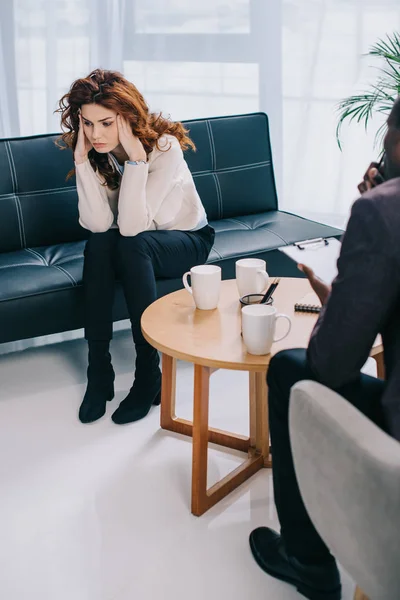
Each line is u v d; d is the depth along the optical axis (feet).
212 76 14.03
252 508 6.63
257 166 11.32
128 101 8.07
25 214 9.85
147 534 6.31
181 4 13.75
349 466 3.99
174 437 7.75
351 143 13.58
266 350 6.13
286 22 13.35
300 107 13.74
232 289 7.68
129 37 14.11
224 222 10.87
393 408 4.29
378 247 4.10
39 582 5.78
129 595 5.63
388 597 4.07
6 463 7.32
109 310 8.25
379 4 12.80
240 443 7.45
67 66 14.33
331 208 14.10
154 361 8.18
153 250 8.48
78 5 13.99
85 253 8.43
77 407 8.39
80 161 8.39
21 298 8.36
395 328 4.38
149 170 8.64
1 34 14.21
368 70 13.17
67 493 6.86
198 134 10.87
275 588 5.67
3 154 9.73
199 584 5.73
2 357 9.66
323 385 4.56
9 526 6.43
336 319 4.27
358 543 4.08
